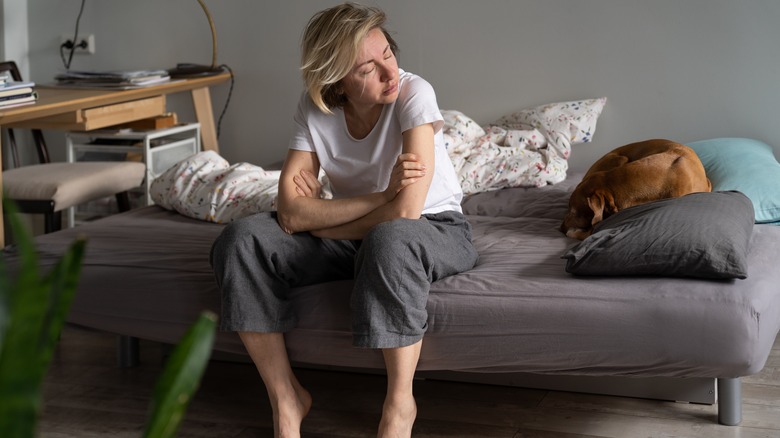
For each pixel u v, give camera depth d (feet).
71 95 10.60
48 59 13.74
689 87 11.02
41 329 1.82
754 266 6.34
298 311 6.36
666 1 10.91
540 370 6.08
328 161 6.82
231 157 13.26
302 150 6.81
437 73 12.00
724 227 6.10
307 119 6.80
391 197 6.26
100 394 7.43
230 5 12.82
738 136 10.96
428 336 6.15
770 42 10.62
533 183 9.87
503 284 6.17
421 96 6.43
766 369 7.44
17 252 7.50
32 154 14.03
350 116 6.72
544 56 11.51
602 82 11.33
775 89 10.71
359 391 7.35
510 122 11.35
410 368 5.85
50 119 10.38
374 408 6.99
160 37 13.24
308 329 6.35
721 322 5.60
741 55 10.76
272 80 12.85
